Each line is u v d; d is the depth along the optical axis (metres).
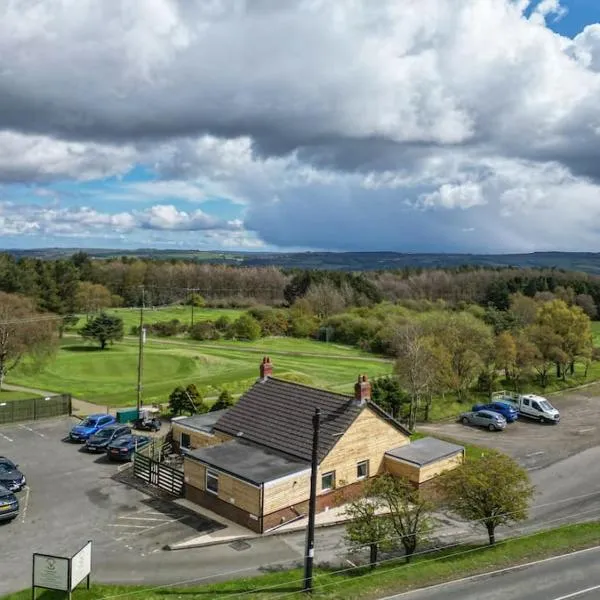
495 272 180.88
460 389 63.34
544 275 167.88
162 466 36.66
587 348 77.50
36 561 23.14
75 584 23.38
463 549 28.20
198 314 139.12
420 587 23.80
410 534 26.77
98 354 84.75
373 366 88.31
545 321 75.94
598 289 141.12
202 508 33.53
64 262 131.50
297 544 29.38
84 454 42.72
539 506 35.19
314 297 139.00
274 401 39.38
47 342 70.38
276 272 179.50
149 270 170.12
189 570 26.45
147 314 138.12
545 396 68.69
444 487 29.62
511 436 51.69
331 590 23.59
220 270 176.75
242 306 160.88
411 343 56.09
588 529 30.11
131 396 60.97
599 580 24.44
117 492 35.62
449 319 70.69
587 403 65.50
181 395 53.34
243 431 37.84
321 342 118.19
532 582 24.22
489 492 27.94
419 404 59.88
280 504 31.36
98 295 135.62
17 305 75.50
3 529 30.39
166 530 30.62
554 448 48.03
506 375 71.88
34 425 50.28
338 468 34.44
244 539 29.84
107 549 28.41
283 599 22.86
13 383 68.56
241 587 24.39
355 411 35.47
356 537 26.19
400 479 31.09
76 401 59.22
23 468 39.59
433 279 179.50
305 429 35.88
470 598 22.81
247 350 100.69
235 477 31.61
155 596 23.64
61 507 33.28
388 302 145.25
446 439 49.88
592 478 40.56
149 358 82.06
